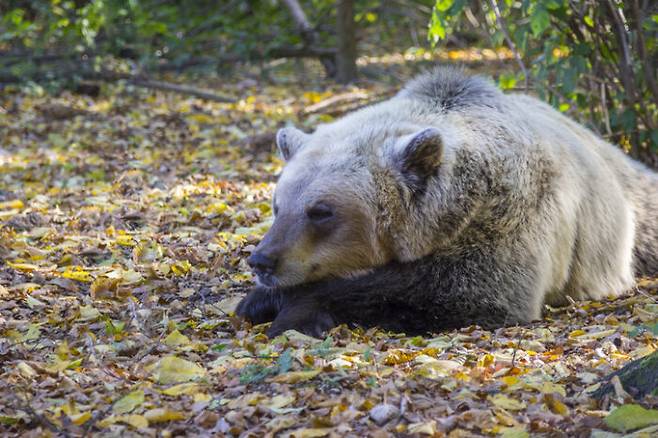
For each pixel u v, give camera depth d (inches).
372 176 406.9
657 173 535.2
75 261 489.4
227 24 1159.6
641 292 444.1
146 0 1211.2
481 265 402.0
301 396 298.5
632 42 585.9
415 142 398.6
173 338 368.2
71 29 1053.8
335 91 1018.7
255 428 279.1
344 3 1066.7
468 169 407.8
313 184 406.3
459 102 434.3
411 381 306.5
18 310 417.1
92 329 389.7
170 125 851.4
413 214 405.7
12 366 339.3
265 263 398.3
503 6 624.7
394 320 403.9
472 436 267.9
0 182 672.4
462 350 351.6
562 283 432.1
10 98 956.0
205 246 512.4
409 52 1151.0
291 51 1099.9
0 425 289.6
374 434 267.6
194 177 674.8
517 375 318.0
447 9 589.6
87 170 703.1
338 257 408.2
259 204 589.6
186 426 284.8
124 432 280.7
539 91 604.1
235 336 388.5
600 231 448.8
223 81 1096.8
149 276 458.9
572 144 453.7
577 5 585.3
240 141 783.1
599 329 377.1
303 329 388.2
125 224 555.5
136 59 1106.1
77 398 307.6
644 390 291.6
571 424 275.4
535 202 414.0
